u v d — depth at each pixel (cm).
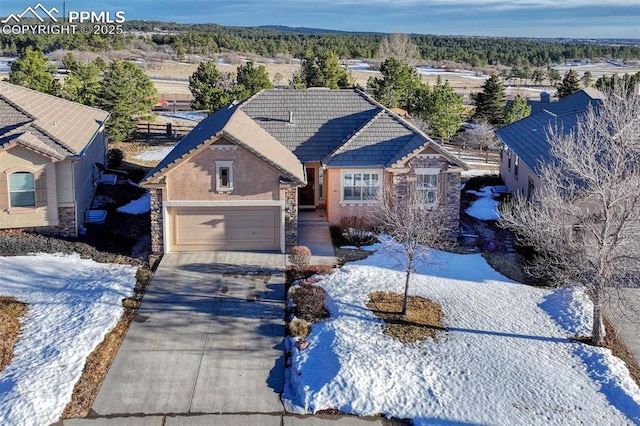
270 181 2366
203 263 2314
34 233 2528
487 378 1633
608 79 5728
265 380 1630
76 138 2752
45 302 1980
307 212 2878
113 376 1616
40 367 1614
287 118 2933
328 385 1581
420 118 4678
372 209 2655
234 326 1883
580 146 1969
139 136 4647
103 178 3366
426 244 2164
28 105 2881
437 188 2591
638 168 1952
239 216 2417
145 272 2227
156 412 1485
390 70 5219
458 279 2231
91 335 1780
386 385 1588
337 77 5706
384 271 2264
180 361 1694
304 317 1933
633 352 1812
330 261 2347
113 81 4369
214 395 1557
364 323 1881
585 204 2153
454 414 1494
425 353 1739
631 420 1477
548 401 1542
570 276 1862
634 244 1727
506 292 2138
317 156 2791
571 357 1745
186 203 2356
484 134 4728
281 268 2286
